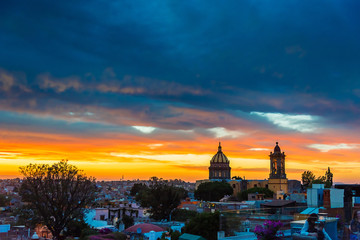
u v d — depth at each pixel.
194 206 98.62
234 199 155.75
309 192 39.47
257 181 189.25
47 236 64.00
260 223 20.97
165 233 48.72
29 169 59.28
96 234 45.78
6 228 47.81
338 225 17.50
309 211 23.06
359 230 17.11
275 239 18.03
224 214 21.34
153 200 89.56
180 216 88.44
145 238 47.34
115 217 83.81
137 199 141.50
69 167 61.66
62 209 59.50
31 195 58.53
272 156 184.00
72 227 61.41
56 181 60.09
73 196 60.88
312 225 16.70
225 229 21.00
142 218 89.56
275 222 18.41
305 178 162.12
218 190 173.12
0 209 110.25
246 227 21.25
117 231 50.66
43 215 58.25
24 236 48.03
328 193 38.56
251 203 67.38
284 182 179.00
